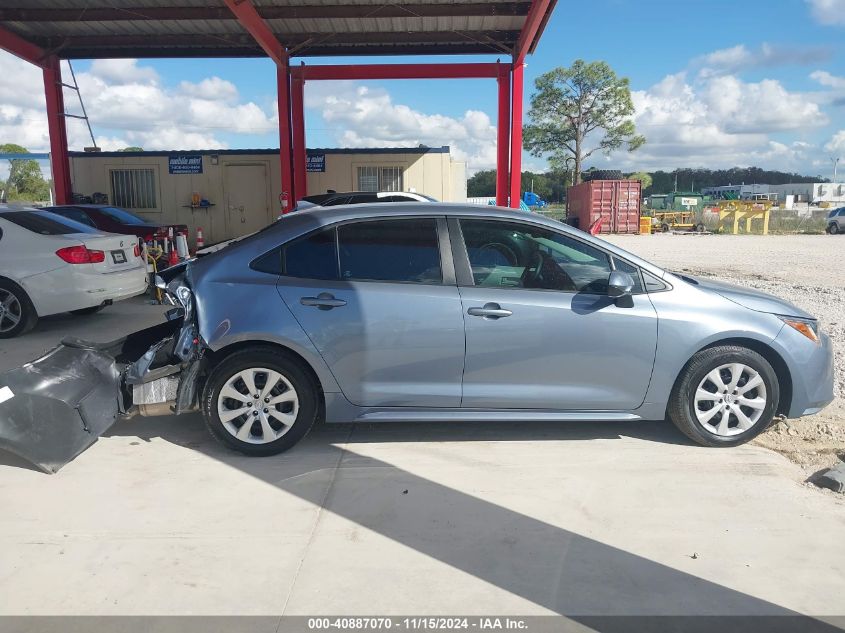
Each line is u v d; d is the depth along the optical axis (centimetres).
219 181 1838
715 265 1769
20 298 821
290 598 297
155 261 1160
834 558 329
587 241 460
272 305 440
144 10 1330
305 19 1353
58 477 419
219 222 1853
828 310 1008
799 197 9031
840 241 3033
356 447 469
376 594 300
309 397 450
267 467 435
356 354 441
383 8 1307
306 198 1307
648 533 352
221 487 405
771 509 378
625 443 475
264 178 1833
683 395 457
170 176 1834
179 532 353
